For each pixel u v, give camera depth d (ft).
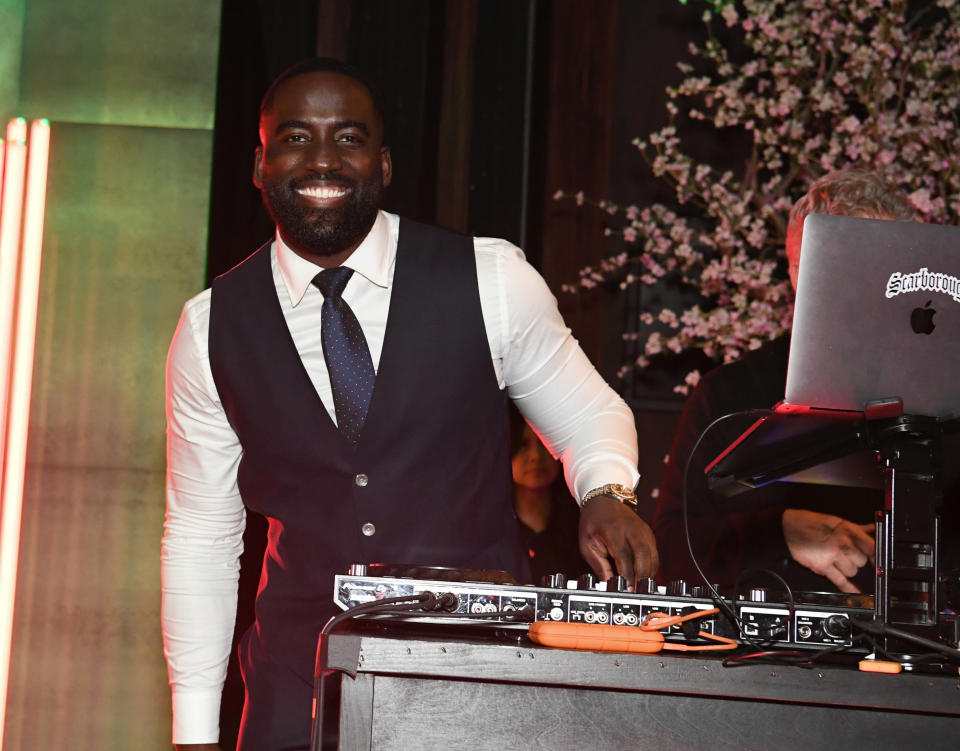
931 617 5.68
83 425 14.64
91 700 14.37
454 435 7.84
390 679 5.08
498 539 8.02
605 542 7.14
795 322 5.81
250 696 7.66
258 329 7.87
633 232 18.79
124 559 14.55
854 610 5.68
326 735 7.04
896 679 4.91
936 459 5.82
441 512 7.73
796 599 5.97
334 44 20.88
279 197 7.50
